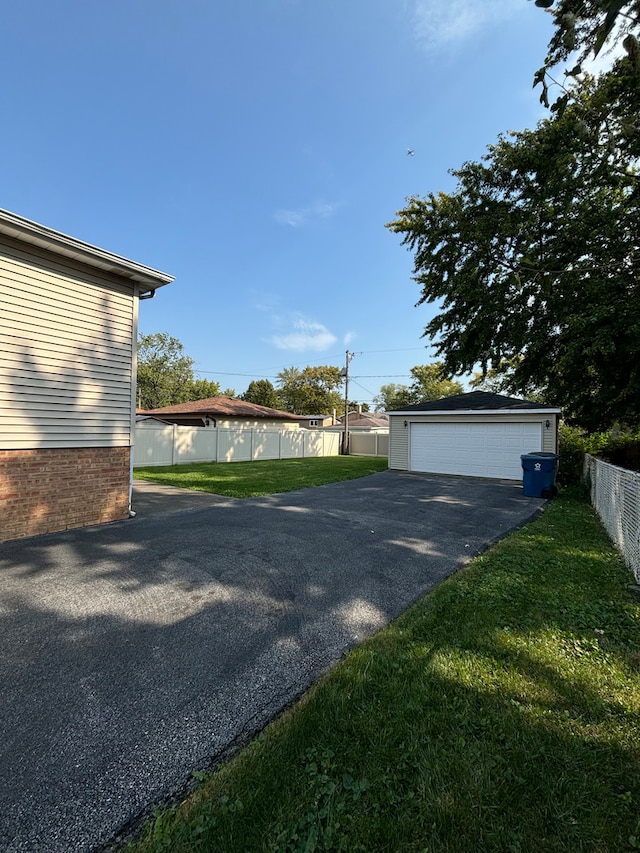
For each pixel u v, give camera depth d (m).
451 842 1.44
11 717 2.11
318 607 3.47
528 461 9.34
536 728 1.99
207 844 1.43
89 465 6.13
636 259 8.92
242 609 3.42
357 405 55.25
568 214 9.50
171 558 4.66
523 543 5.34
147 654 2.74
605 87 7.05
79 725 2.06
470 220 10.74
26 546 5.06
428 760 1.79
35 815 1.56
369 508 7.64
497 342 11.55
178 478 11.73
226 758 1.86
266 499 8.45
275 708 2.21
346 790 1.64
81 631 3.03
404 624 3.13
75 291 5.89
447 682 2.37
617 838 1.45
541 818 1.52
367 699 2.22
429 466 14.34
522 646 2.78
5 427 5.19
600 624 3.11
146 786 1.70
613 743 1.89
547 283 7.17
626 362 8.76
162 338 40.19
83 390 6.03
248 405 26.16
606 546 5.23
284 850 1.40
